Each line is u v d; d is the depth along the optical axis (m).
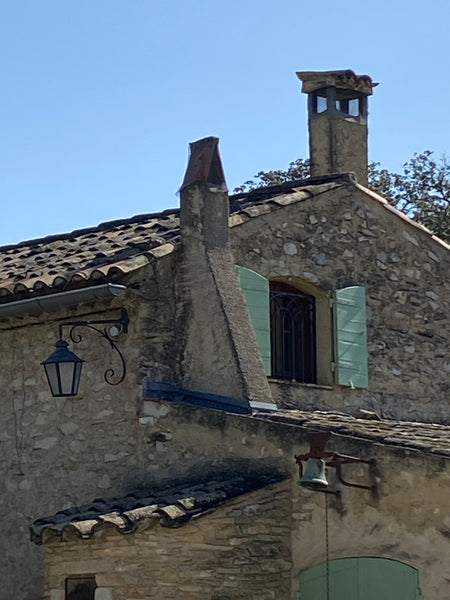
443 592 10.38
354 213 15.22
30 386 13.49
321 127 16.77
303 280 14.52
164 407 12.39
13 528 13.37
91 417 12.92
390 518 10.77
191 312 12.83
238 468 11.77
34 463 13.32
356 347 14.82
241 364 12.37
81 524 10.66
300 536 11.32
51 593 10.98
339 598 10.99
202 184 13.05
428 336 15.74
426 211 28.22
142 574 10.66
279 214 14.34
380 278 15.36
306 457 10.73
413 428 12.13
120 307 12.79
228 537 10.98
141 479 12.41
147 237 13.89
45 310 12.94
